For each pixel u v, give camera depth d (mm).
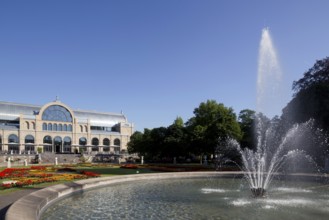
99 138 125875
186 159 83062
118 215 15469
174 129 74438
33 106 121125
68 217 15008
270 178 33656
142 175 31406
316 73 48281
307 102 42875
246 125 74188
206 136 59438
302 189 25328
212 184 28562
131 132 135625
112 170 44219
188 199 20031
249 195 21828
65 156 85625
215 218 14875
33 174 33312
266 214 15734
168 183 29234
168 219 14695
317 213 16031
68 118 117875
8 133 103938
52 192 18703
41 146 109625
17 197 18547
